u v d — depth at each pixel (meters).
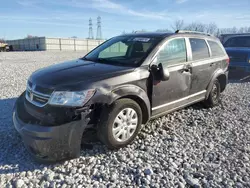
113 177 2.55
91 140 3.20
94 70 3.16
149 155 3.03
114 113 2.95
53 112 2.68
